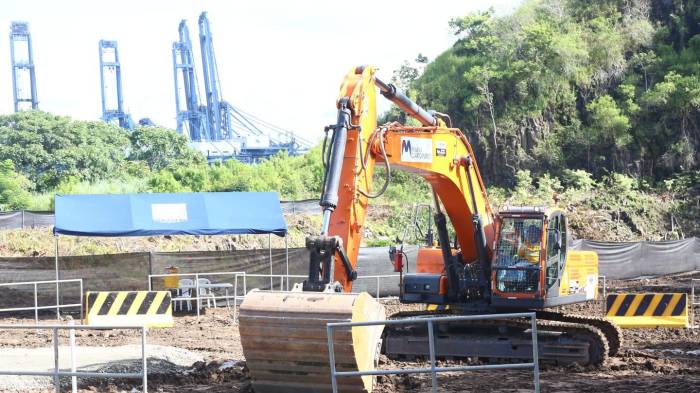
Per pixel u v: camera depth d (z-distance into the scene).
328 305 12.24
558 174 65.50
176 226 30.03
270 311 12.39
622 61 71.56
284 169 69.69
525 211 18.98
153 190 61.81
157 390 15.26
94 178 78.06
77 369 16.61
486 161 67.12
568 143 67.06
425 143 17.12
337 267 13.55
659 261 43.34
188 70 163.00
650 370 17.41
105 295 25.84
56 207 29.30
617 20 75.06
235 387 15.31
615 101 68.69
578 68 70.44
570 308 31.83
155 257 32.03
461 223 19.14
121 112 167.75
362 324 11.40
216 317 29.31
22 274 30.48
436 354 19.14
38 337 24.39
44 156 76.69
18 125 79.00
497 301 18.77
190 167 78.12
